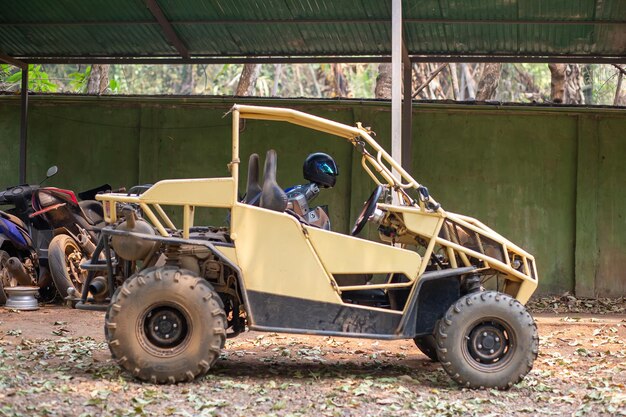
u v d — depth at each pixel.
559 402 6.35
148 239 6.56
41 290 11.89
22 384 6.26
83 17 11.80
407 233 7.05
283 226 6.66
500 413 5.94
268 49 12.64
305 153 13.50
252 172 7.16
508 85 27.27
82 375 6.70
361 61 12.70
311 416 5.66
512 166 13.49
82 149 13.71
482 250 7.00
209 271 6.90
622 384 6.88
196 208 13.48
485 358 6.70
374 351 8.66
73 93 13.59
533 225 13.50
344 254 6.74
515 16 11.16
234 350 8.44
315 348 8.67
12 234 11.22
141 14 11.69
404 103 12.41
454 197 13.51
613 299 13.34
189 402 5.92
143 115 13.65
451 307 6.70
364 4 11.05
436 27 11.60
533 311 12.37
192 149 13.61
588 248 13.38
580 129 13.39
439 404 6.01
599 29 11.48
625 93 23.81
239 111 6.66
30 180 13.68
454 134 13.53
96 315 10.65
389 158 6.98
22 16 11.83
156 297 6.42
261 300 6.62
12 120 13.67
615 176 13.44
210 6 11.34
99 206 12.06
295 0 11.09
